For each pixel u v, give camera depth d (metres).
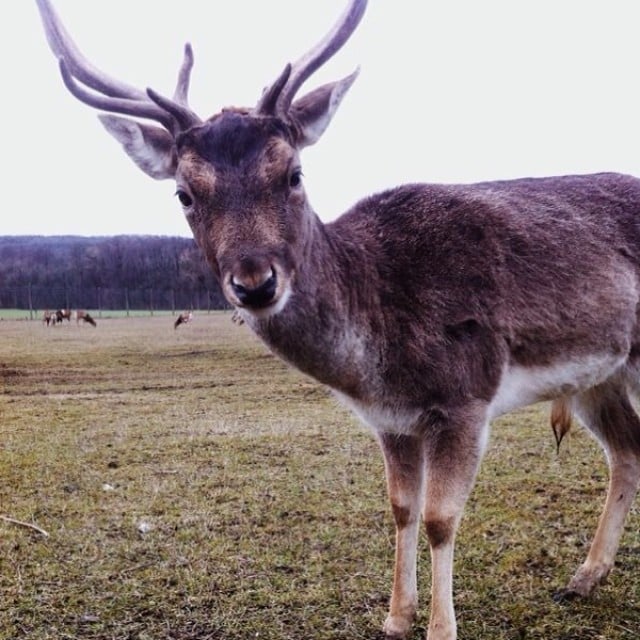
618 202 3.87
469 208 3.52
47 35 3.54
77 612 3.67
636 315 3.74
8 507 5.32
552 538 4.44
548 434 7.18
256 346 17.34
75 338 21.16
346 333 3.22
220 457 6.70
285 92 3.17
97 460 6.72
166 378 12.87
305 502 5.27
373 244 3.40
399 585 3.47
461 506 3.25
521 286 3.44
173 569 4.15
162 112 3.27
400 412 3.36
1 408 9.82
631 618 3.50
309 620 3.56
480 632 3.41
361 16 3.33
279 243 2.90
